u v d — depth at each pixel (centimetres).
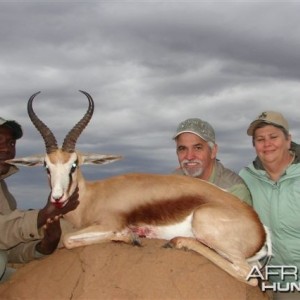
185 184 176
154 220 174
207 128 209
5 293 171
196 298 152
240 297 157
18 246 212
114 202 178
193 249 165
